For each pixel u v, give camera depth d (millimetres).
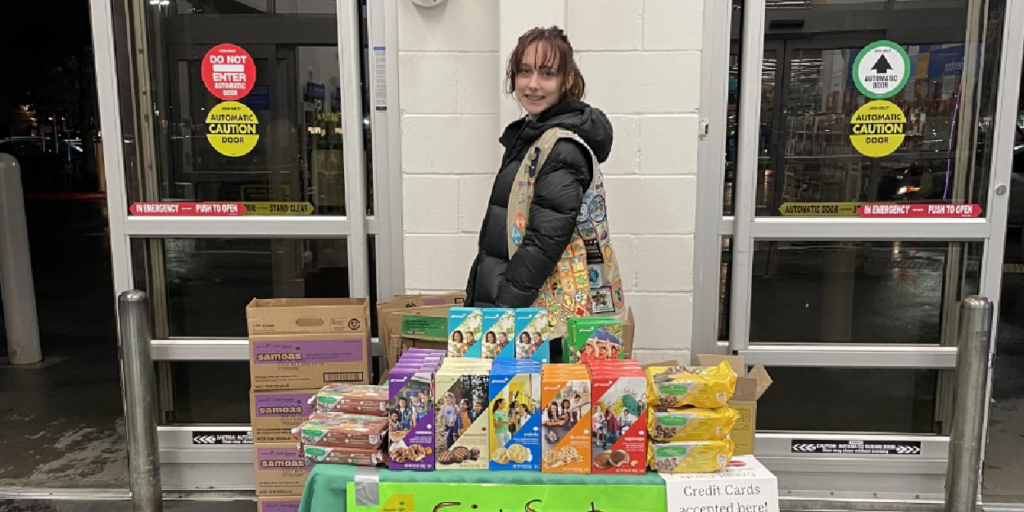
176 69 2857
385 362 2967
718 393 1707
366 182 2912
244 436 3004
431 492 1684
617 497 1666
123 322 2664
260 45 2836
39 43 16953
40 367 4836
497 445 1695
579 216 1925
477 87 2699
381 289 2959
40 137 20625
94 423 3863
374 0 2760
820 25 2721
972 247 2824
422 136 2740
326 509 1718
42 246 10945
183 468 3037
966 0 2688
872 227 2811
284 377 2461
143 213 2926
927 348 2865
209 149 2900
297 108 2861
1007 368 4844
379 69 2805
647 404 1707
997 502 2963
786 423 2984
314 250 2953
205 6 2818
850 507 2910
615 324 1882
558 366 1779
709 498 1650
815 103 2775
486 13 2654
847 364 2891
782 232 2826
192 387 3057
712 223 2857
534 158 1896
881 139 2785
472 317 1878
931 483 2936
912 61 2734
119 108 2854
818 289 2893
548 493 1677
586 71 2672
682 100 2674
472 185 2762
